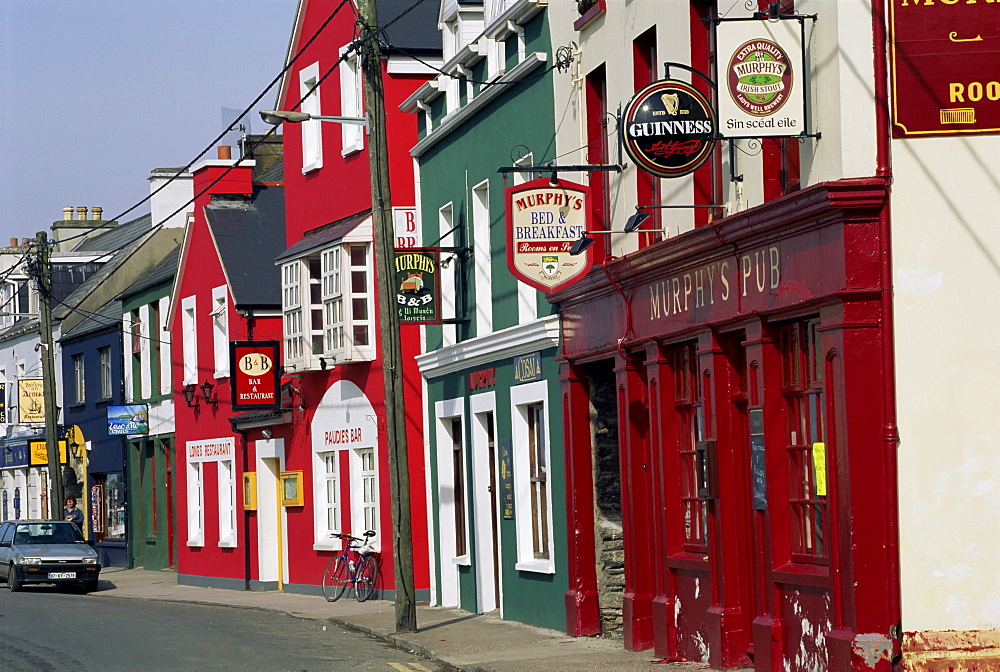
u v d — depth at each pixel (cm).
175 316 3738
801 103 1225
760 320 1340
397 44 2677
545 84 1945
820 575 1242
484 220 2248
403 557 2009
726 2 1427
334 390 2869
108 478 4528
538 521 2038
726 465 1441
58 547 3331
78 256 5403
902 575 1169
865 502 1173
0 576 3391
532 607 2006
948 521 1173
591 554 1842
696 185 1520
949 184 1186
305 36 3030
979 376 1180
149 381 4109
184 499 3678
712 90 1481
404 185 2675
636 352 1673
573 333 1853
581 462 1844
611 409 1855
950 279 1181
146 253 4709
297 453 3059
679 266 1520
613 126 1727
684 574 1560
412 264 2262
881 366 1176
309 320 2884
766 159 1339
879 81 1184
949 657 1162
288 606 2650
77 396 4762
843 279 1180
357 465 2783
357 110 2777
